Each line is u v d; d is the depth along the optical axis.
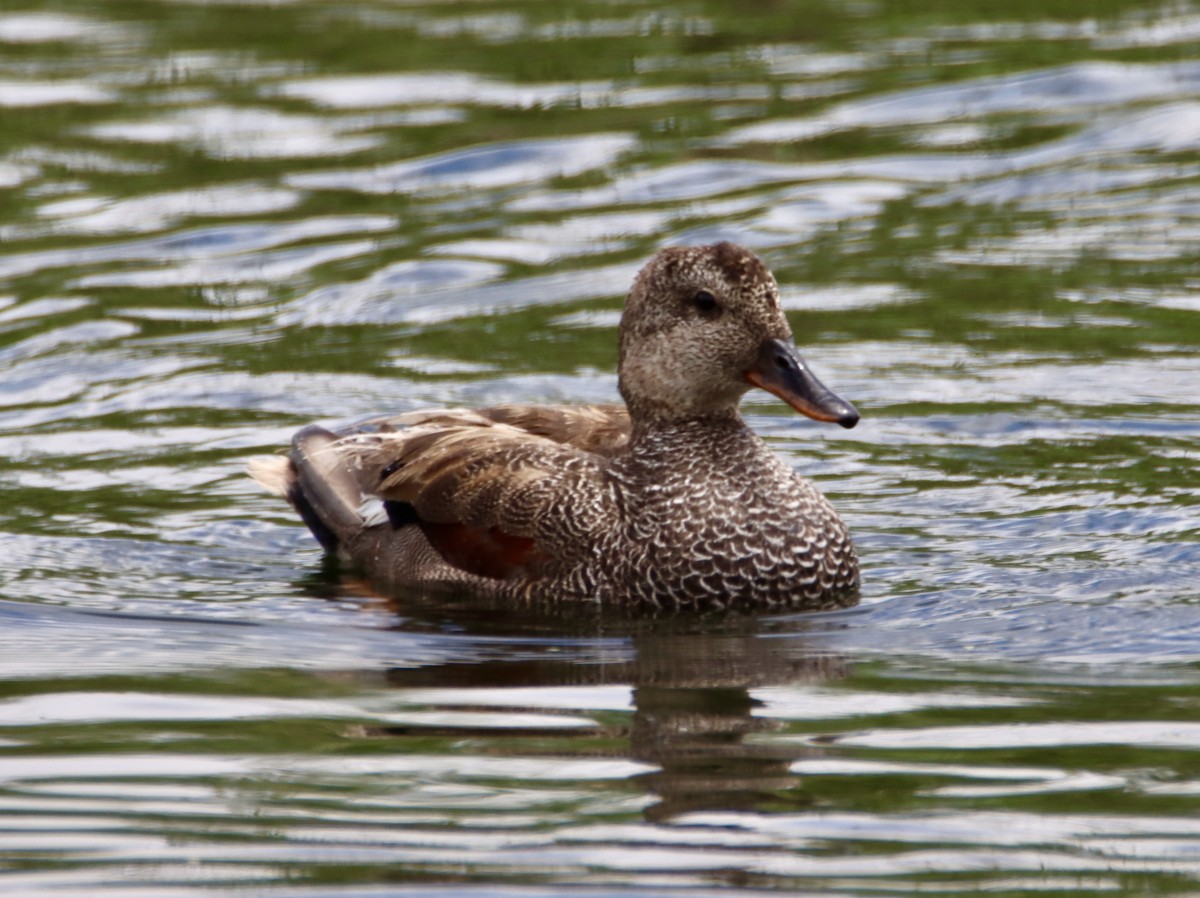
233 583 12.22
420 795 8.35
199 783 8.54
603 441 12.60
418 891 7.36
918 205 20.28
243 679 10.12
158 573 12.37
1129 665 10.10
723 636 10.96
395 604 11.80
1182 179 20.75
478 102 23.78
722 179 21.08
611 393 15.67
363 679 10.13
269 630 11.15
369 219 20.22
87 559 12.57
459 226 19.94
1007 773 8.51
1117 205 20.08
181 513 13.56
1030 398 15.40
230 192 21.03
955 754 8.77
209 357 16.67
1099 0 27.72
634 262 18.78
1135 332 16.75
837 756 8.76
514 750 8.92
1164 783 8.35
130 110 23.77
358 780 8.55
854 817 8.03
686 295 11.84
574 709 9.54
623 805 8.19
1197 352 16.25
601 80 24.58
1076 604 11.27
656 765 8.70
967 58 25.02
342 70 25.25
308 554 12.95
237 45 26.56
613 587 11.61
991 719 9.25
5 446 14.80
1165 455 14.12
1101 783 8.36
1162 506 13.06
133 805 8.28
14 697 9.80
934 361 16.30
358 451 13.09
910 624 11.08
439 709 9.57
